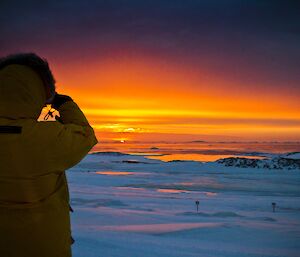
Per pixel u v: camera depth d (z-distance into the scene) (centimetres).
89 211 2158
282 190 4731
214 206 2906
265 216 2359
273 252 1171
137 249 1005
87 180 5191
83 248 964
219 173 7350
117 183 5022
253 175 6975
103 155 14462
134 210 2458
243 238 1468
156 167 8725
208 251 1082
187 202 3086
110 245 1028
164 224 1781
